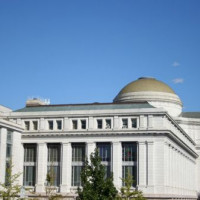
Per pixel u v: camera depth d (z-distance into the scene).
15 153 96.00
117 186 98.88
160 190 97.88
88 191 56.56
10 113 109.44
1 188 86.25
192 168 146.38
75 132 104.19
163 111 100.88
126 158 101.75
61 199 98.50
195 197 143.12
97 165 58.88
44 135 105.88
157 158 99.44
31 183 105.81
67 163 103.88
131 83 141.25
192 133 151.62
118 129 101.94
